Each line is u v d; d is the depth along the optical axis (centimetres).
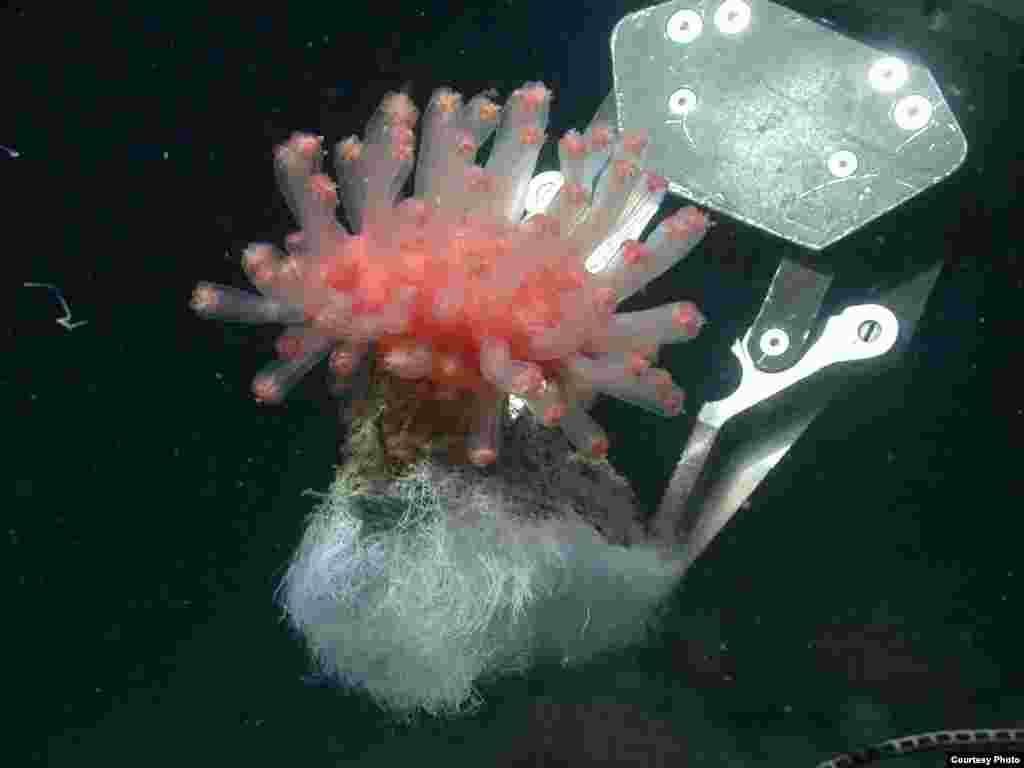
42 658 52
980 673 45
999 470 49
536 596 39
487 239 33
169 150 60
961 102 46
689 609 45
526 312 33
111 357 57
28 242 57
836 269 43
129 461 55
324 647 41
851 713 44
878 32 47
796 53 42
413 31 62
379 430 36
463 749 44
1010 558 48
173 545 54
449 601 38
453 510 37
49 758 49
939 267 44
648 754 42
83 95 60
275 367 35
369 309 33
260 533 54
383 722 45
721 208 42
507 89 61
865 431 48
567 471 40
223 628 52
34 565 53
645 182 38
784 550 46
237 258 58
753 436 43
